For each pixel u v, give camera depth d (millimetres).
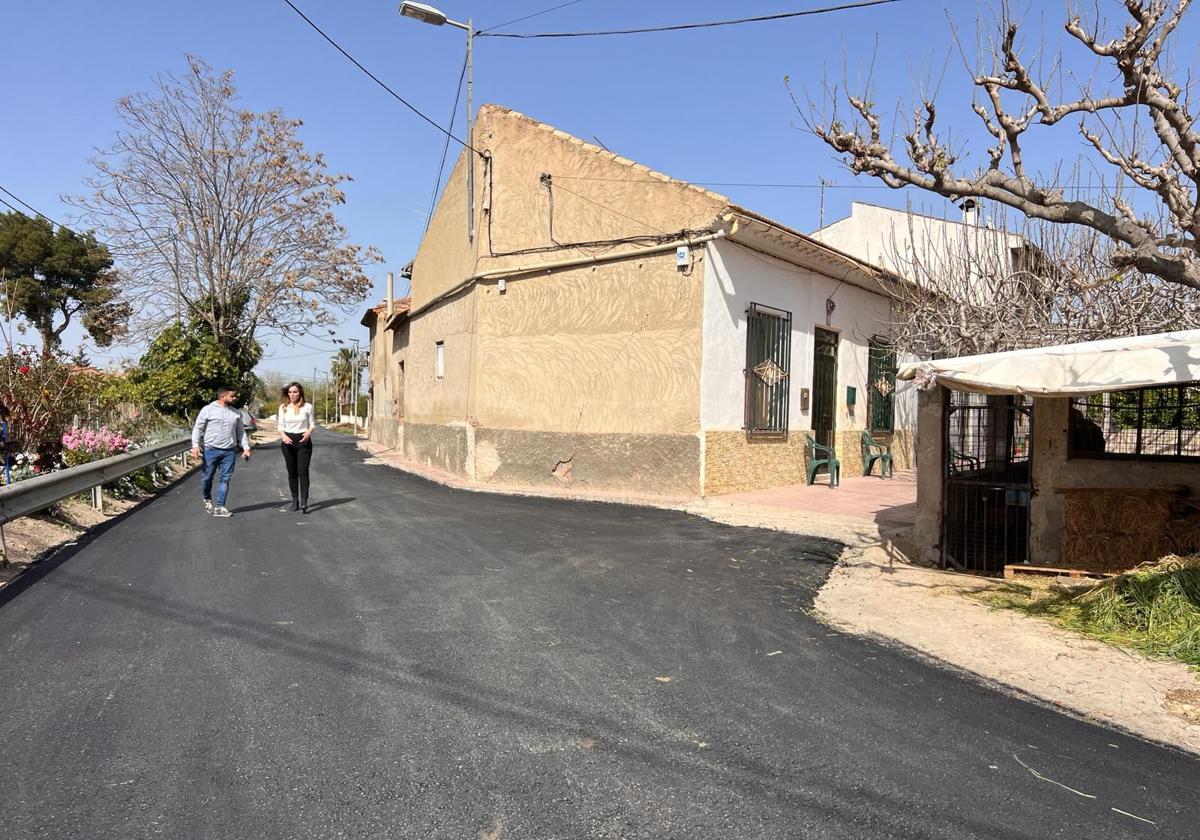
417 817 2787
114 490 11227
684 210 11312
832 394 14766
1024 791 3078
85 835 2639
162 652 4477
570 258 12602
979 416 8664
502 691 3980
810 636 5094
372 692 3932
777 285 12828
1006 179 5949
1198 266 5035
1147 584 5414
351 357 68750
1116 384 5852
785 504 11133
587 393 12430
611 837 2684
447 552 7480
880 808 2912
